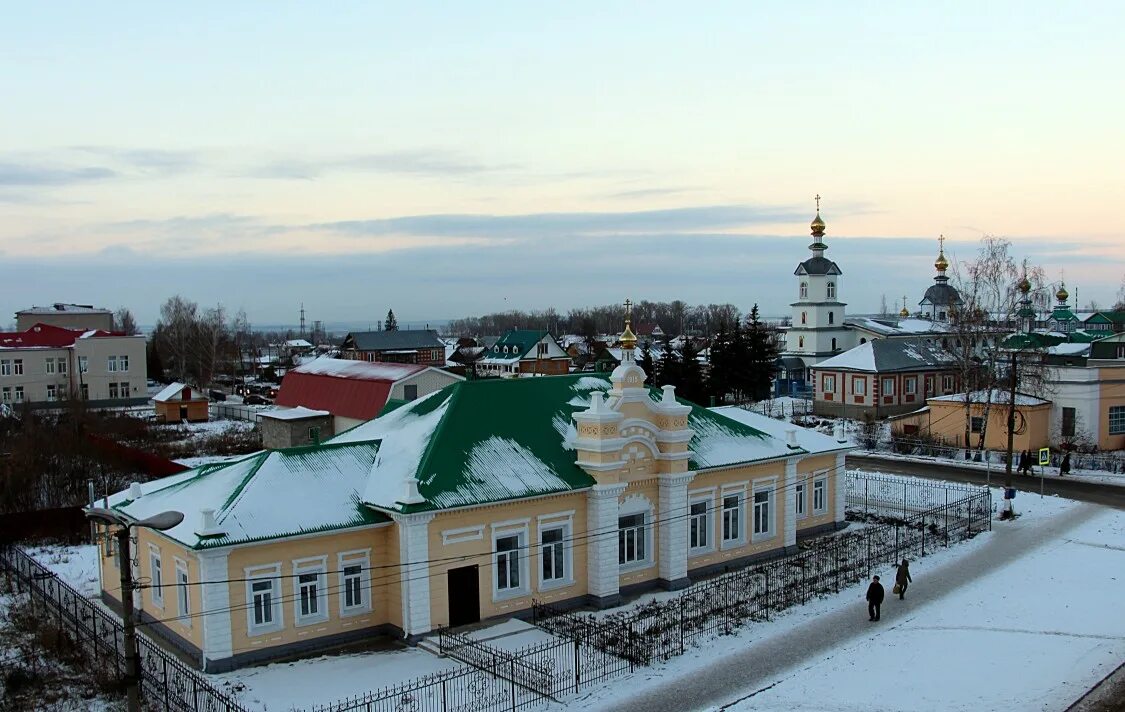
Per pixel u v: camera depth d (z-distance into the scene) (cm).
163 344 17362
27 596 3956
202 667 3116
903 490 6003
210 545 3036
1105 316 16488
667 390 4147
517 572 3697
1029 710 2761
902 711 2783
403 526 3366
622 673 3120
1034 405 7438
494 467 3709
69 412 8031
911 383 9906
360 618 3428
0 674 3064
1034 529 5103
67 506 5416
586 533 3884
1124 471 6675
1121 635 3416
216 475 3553
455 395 3966
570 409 4231
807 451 4881
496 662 3066
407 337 18375
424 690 2902
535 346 16775
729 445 4575
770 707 2838
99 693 2927
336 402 8162
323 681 3003
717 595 3928
